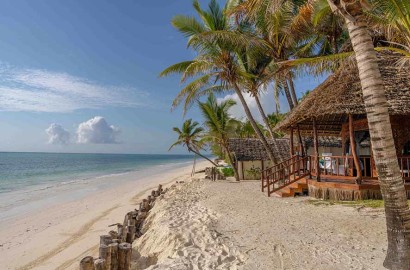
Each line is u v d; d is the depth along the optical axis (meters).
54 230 13.56
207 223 9.22
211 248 6.94
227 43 16.08
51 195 24.64
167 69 18.09
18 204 20.69
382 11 9.86
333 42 18.11
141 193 24.52
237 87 17.53
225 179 25.97
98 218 15.58
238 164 25.39
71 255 10.12
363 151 16.02
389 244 5.14
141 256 8.05
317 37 18.75
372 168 12.63
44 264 9.49
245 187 18.69
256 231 8.23
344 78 11.97
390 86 11.12
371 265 5.55
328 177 13.22
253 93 18.83
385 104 5.07
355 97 11.13
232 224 9.11
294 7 16.38
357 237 7.24
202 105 25.92
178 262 6.03
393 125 12.12
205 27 17.44
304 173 14.32
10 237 12.71
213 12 17.22
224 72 17.22
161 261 6.38
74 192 26.28
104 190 27.36
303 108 12.23
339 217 9.20
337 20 16.38
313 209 10.58
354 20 5.23
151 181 34.66
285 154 25.86
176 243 7.34
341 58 12.20
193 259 6.25
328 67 13.78
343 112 10.83
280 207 11.33
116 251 6.54
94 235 12.38
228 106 27.11
